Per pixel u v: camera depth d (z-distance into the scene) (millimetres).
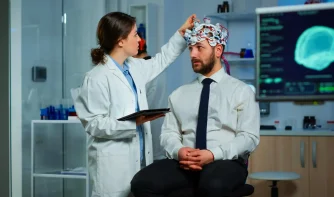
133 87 2346
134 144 2271
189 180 2016
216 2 4242
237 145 2006
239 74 4168
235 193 1892
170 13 4168
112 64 2260
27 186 3705
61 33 4125
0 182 3488
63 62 4133
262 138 3822
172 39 2518
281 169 3777
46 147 3910
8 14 3465
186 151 1983
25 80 3691
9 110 3475
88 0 4039
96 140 2258
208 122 2119
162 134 2240
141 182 1941
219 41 2164
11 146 3486
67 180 4086
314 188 3717
